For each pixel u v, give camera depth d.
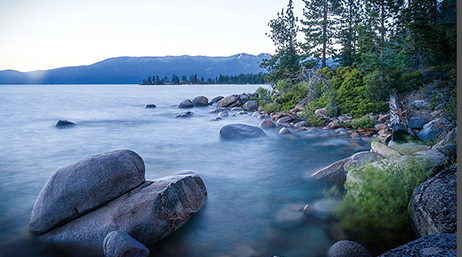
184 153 14.78
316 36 45.50
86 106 44.53
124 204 6.30
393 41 30.58
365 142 15.77
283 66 40.19
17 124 25.66
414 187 6.42
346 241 5.34
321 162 12.34
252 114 30.34
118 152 7.26
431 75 23.47
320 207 7.50
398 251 3.67
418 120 16.20
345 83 26.75
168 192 6.57
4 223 7.28
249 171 11.45
